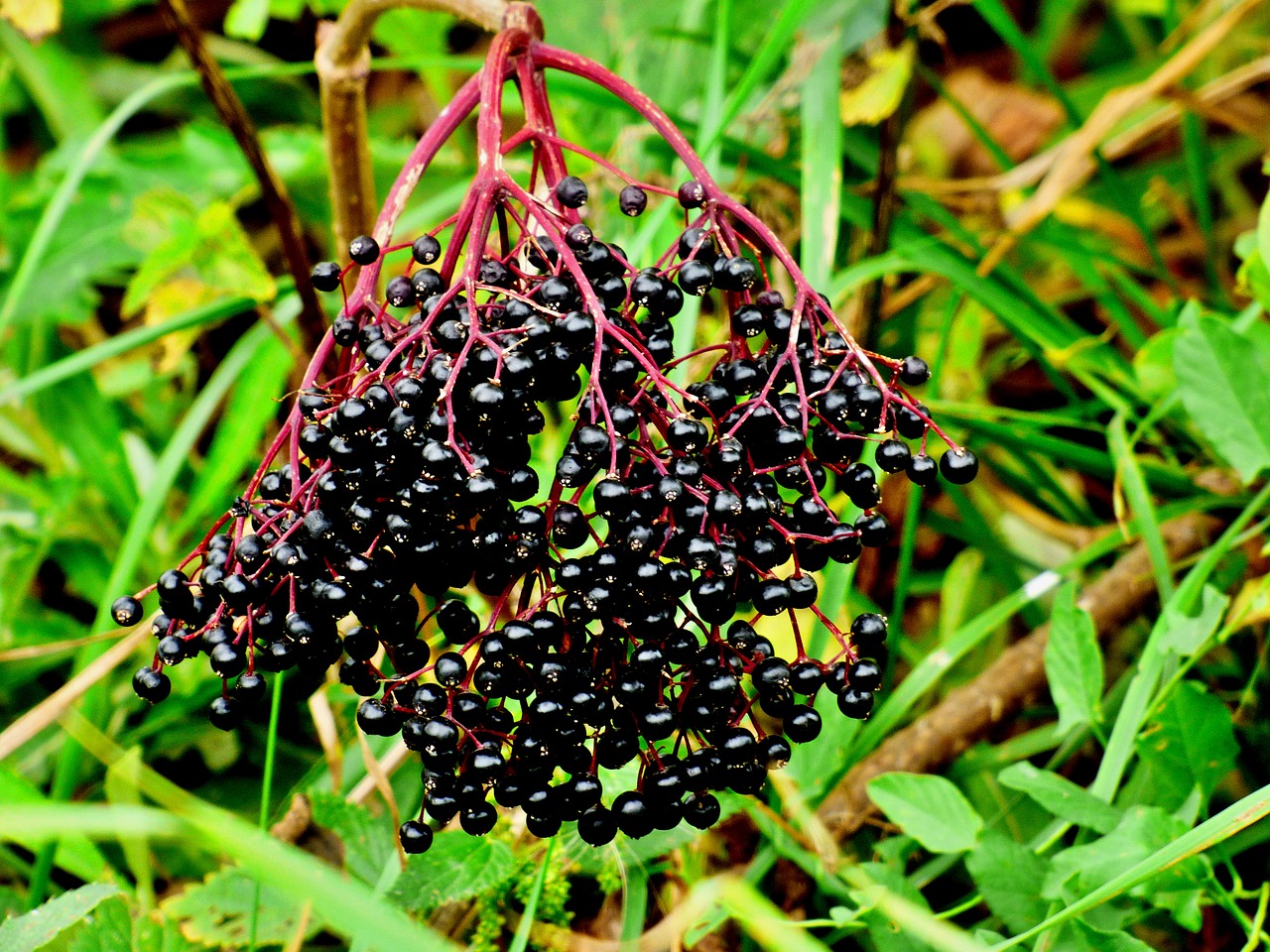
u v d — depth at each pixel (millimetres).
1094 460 768
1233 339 709
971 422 765
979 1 783
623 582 578
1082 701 674
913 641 809
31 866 730
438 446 571
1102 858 638
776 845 684
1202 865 637
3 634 787
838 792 713
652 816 597
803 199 739
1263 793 598
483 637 585
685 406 597
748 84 702
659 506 581
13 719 786
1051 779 656
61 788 718
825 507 595
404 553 582
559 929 686
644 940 665
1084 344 773
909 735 722
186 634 610
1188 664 669
